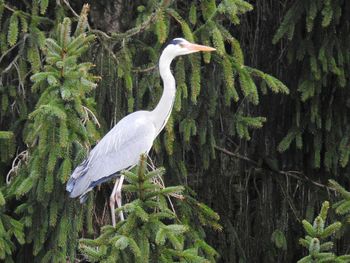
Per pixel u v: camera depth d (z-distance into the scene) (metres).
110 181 13.65
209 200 15.73
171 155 13.80
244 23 15.47
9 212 13.30
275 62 15.35
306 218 15.28
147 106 13.49
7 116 13.88
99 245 10.03
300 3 13.53
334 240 14.41
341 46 14.14
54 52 11.05
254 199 16.66
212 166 15.59
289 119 15.42
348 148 14.62
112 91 13.21
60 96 11.22
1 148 13.28
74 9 14.26
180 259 10.42
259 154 15.83
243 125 13.74
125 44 12.97
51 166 11.34
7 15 13.40
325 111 14.84
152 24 12.63
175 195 10.35
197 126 13.62
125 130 12.01
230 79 12.61
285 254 16.08
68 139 11.27
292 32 13.53
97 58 13.18
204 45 12.56
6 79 13.51
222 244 15.88
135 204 9.86
